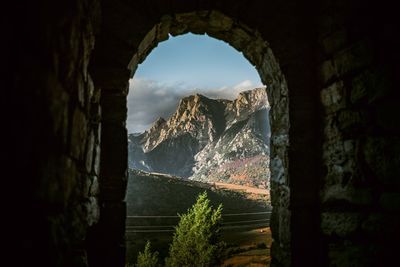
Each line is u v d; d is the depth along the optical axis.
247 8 3.51
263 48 3.74
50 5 1.35
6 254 1.09
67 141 1.71
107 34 3.26
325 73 3.37
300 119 3.45
